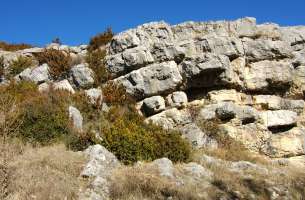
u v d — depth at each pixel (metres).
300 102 20.86
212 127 19.17
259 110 20.58
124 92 20.81
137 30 22.33
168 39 22.20
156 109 20.08
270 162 18.34
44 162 12.96
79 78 21.44
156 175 13.16
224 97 20.47
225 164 16.08
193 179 13.70
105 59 22.14
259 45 21.36
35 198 10.73
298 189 15.01
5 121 14.19
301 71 21.69
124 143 14.63
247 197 13.43
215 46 21.02
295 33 23.02
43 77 22.05
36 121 15.73
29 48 28.16
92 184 11.83
